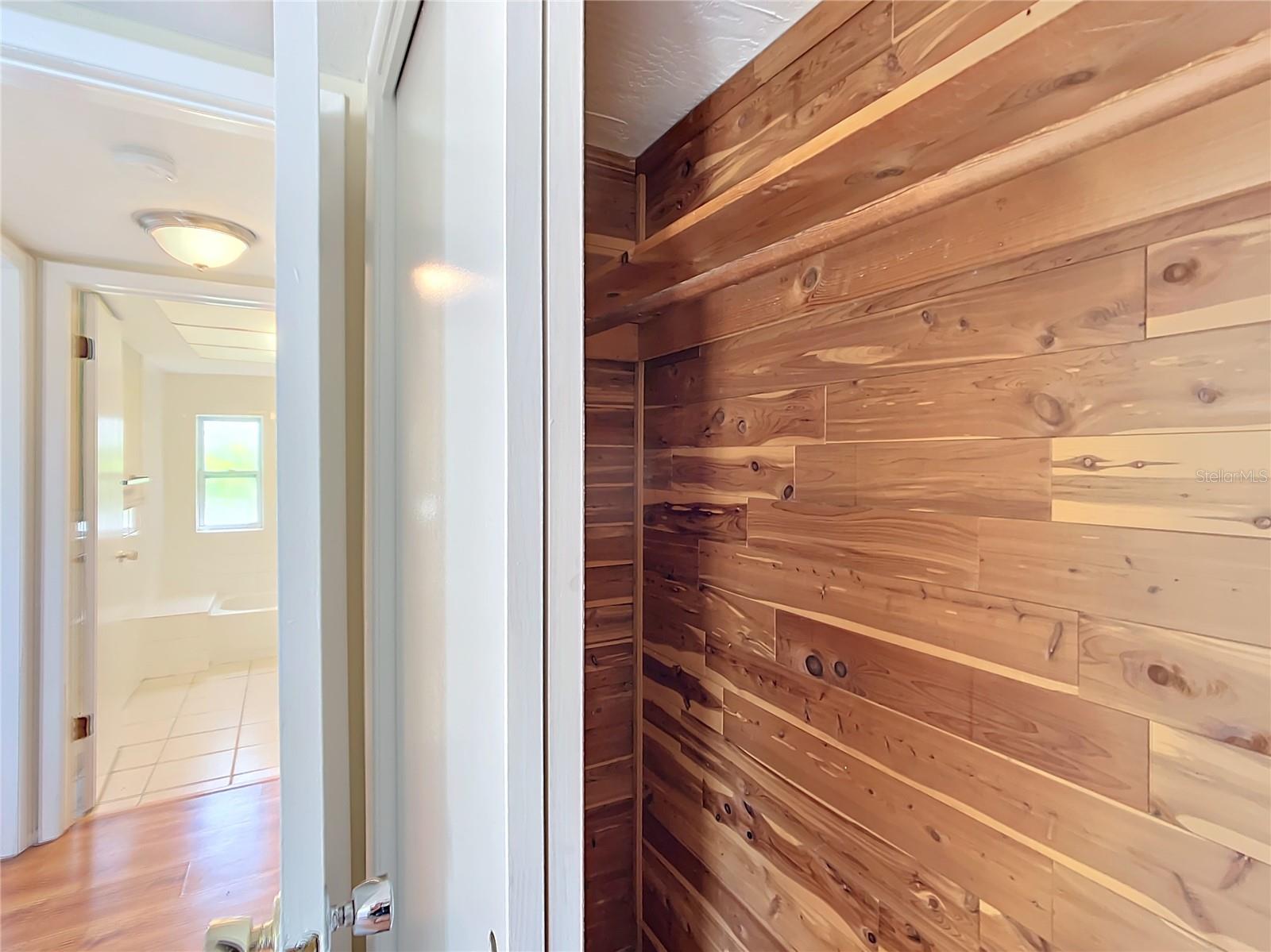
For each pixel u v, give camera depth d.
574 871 0.38
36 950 1.74
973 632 0.85
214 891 1.97
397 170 0.86
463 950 0.50
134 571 3.50
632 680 1.64
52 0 0.96
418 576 0.72
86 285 2.18
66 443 2.19
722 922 1.33
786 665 1.17
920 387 0.91
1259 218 0.59
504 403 0.38
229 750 2.86
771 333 1.19
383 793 0.90
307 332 0.56
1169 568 0.65
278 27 0.54
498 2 0.39
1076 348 0.73
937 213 0.87
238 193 1.65
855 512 1.02
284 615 0.56
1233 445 0.61
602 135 1.49
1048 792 0.76
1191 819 0.64
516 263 0.37
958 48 0.84
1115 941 0.70
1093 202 0.70
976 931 0.84
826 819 1.08
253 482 5.10
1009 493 0.80
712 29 1.12
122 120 1.30
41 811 2.17
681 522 1.47
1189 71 0.52
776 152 1.16
